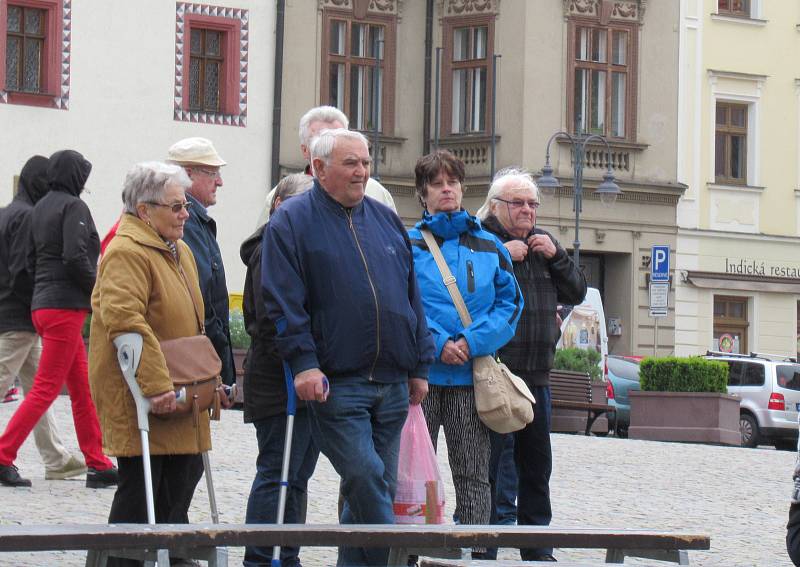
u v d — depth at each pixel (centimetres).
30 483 1461
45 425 1520
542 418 1188
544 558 1187
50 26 4047
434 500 1058
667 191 4697
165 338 1015
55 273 1439
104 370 998
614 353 4675
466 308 1107
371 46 4497
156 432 1005
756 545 1404
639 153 4678
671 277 4753
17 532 753
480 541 852
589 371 3566
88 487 1470
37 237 1441
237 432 2212
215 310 1159
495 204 1223
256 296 1041
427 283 1113
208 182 1178
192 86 4253
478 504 1116
